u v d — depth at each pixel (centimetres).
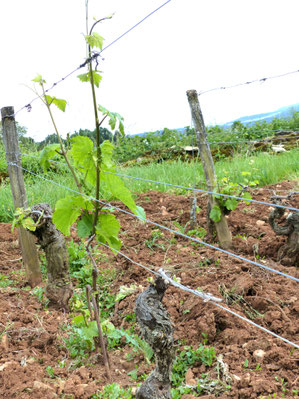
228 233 471
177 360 288
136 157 1230
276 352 272
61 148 306
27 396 250
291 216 414
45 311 373
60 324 352
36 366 286
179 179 786
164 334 211
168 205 650
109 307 388
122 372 290
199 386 258
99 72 251
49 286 384
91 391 260
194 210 536
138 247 502
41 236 378
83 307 382
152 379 220
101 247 508
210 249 467
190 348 299
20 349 309
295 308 326
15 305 378
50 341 321
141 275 429
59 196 696
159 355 214
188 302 349
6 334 322
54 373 283
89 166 278
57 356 310
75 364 297
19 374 272
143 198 698
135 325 344
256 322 324
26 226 360
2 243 543
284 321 314
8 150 434
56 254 376
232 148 1132
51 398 248
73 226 588
